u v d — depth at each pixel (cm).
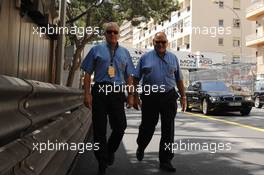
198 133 1177
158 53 662
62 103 682
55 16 1248
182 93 693
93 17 2559
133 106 664
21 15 810
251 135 1137
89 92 612
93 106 611
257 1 5216
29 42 907
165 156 658
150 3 2583
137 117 1820
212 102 1930
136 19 2738
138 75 668
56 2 1280
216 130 1262
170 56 667
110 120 621
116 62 613
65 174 514
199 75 4650
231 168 683
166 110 658
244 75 3884
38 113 445
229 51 6862
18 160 331
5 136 317
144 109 668
